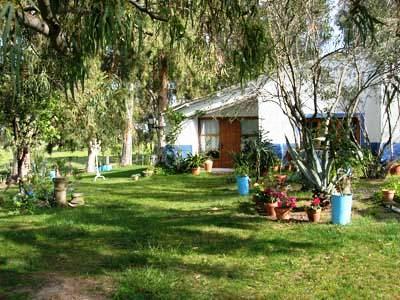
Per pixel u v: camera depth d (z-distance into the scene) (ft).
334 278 17.94
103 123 63.62
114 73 59.77
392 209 31.40
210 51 18.22
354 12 13.91
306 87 51.85
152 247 23.17
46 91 35.32
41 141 43.32
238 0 14.34
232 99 60.08
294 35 33.94
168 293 16.52
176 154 66.03
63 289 17.33
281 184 40.63
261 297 16.17
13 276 19.13
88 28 10.60
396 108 55.77
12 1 9.09
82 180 61.21
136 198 42.27
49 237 26.37
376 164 48.37
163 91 68.08
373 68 46.73
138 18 11.62
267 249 22.18
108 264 20.57
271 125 59.21
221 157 67.15
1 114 37.40
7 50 8.91
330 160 33.06
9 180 57.98
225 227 27.61
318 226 26.89
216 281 17.87
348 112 37.73
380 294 16.28
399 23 19.30
